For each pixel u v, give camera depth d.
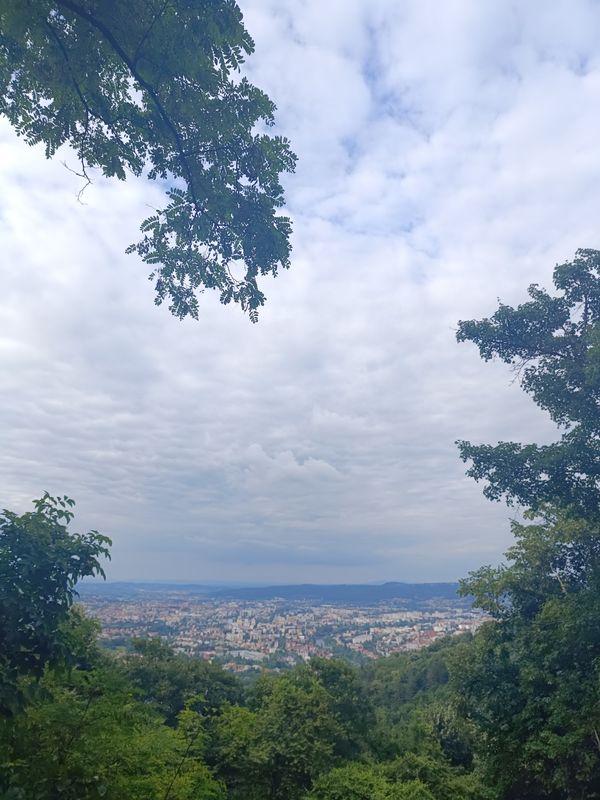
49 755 6.61
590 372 10.00
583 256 11.41
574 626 10.34
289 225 7.29
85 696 8.14
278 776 21.89
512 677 14.85
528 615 16.77
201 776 11.68
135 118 6.72
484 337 12.14
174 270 7.60
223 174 7.02
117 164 7.18
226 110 6.68
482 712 15.66
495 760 17.20
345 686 28.77
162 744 10.30
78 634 7.89
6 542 5.56
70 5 5.74
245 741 21.67
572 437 10.30
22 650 5.70
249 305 7.81
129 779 8.66
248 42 6.22
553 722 12.36
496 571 17.56
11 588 5.37
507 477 10.92
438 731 28.89
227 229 7.19
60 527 6.00
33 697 5.67
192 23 5.98
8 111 6.77
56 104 6.73
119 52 6.12
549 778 17.98
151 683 28.12
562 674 11.49
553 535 15.62
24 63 6.36
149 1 5.94
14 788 5.73
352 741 27.38
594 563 12.90
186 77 6.41
